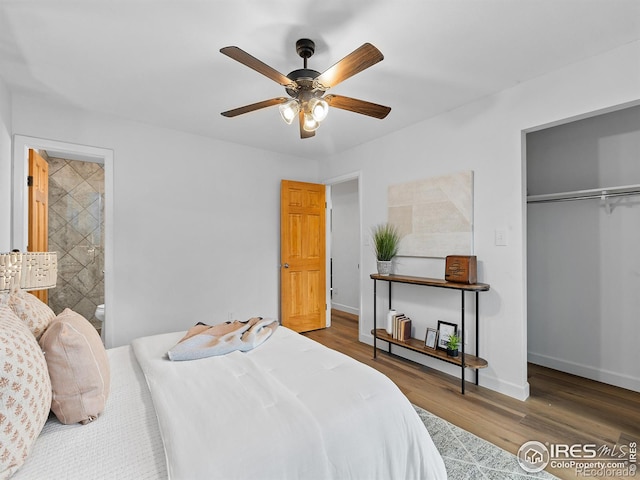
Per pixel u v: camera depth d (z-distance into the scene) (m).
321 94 1.96
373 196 3.78
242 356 1.71
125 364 1.76
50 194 4.11
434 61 2.17
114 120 3.10
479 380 2.72
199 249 3.62
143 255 3.27
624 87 1.99
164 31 1.84
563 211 3.06
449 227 2.94
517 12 1.70
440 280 2.90
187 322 3.53
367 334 3.87
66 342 1.17
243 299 3.96
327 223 4.70
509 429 2.07
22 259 1.59
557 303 3.09
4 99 2.43
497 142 2.62
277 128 3.41
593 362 2.86
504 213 2.57
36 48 2.00
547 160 3.20
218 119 3.17
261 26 1.80
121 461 0.98
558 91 2.27
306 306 4.42
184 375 1.47
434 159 3.10
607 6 1.65
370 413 1.28
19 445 0.90
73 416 1.16
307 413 1.19
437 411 2.29
